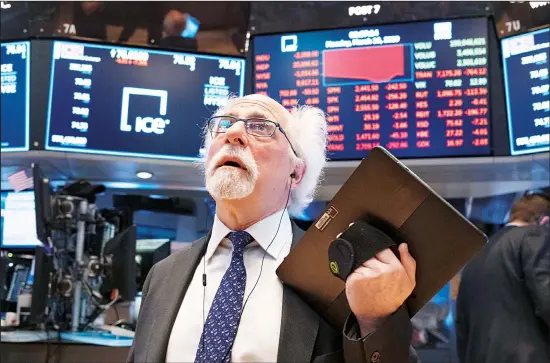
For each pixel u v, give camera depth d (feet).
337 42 8.93
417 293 3.41
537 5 8.27
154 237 9.81
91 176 9.63
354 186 3.34
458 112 8.45
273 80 8.99
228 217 4.14
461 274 7.41
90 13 9.07
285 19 9.12
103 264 7.68
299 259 3.64
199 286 3.97
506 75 8.37
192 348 3.66
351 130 8.67
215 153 4.13
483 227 9.54
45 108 8.85
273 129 4.20
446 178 8.96
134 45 9.08
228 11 9.20
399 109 8.61
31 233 9.12
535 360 6.40
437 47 8.63
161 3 9.16
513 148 8.20
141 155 8.84
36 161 8.99
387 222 3.32
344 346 3.28
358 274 3.14
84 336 7.32
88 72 8.98
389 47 8.77
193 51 9.15
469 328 6.99
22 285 8.54
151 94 9.00
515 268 6.73
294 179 4.57
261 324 3.65
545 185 8.90
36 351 6.99
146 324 3.90
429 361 8.04
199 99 9.03
